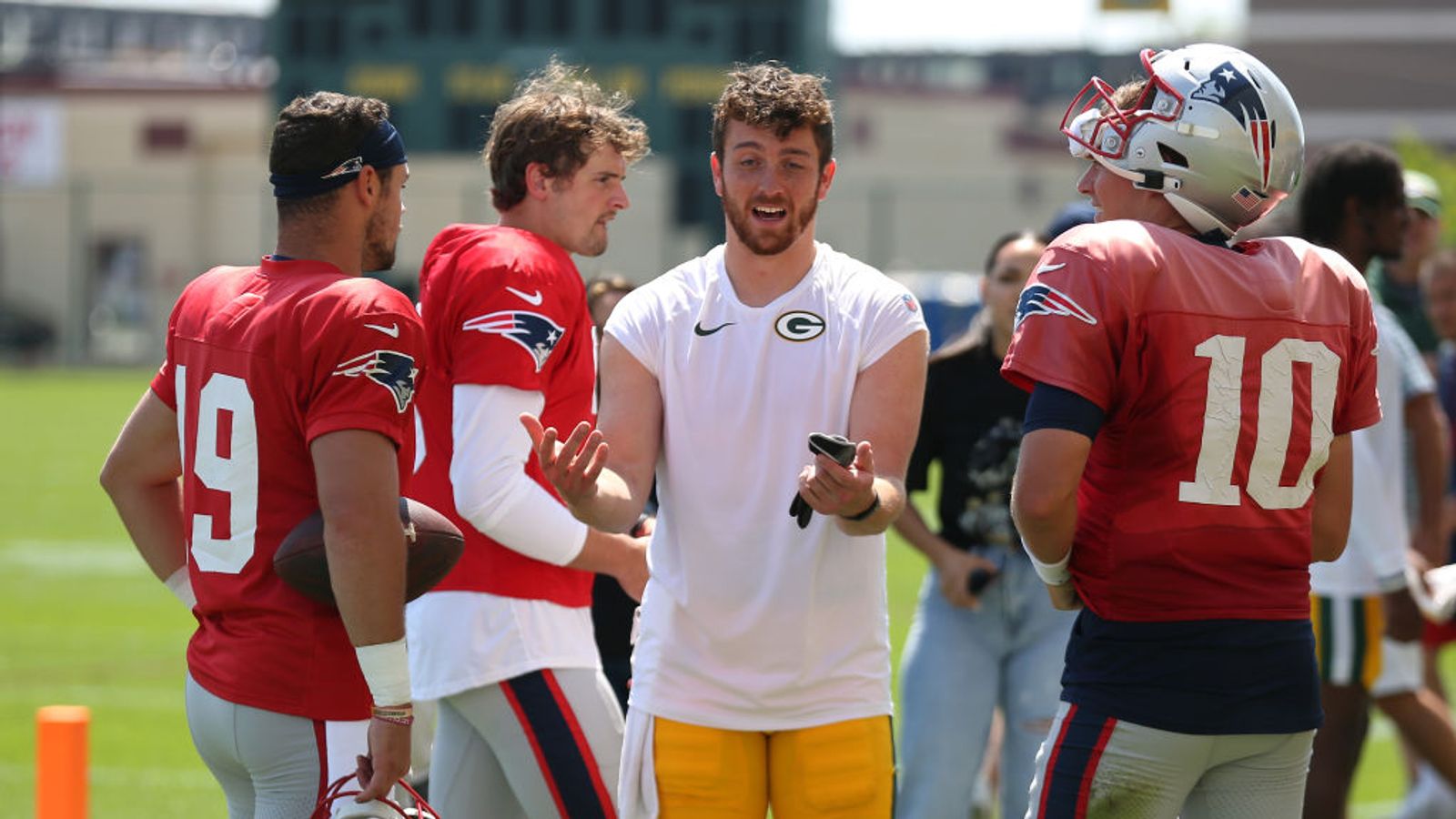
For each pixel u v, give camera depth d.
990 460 19.50
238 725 13.04
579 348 15.77
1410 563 19.44
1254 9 193.00
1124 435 12.06
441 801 16.23
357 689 13.14
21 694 34.94
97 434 96.56
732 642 13.83
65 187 179.00
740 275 14.04
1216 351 11.87
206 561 13.22
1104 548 12.15
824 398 13.83
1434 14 189.00
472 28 129.25
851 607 13.97
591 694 15.87
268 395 12.84
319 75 130.50
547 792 15.65
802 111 13.52
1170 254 11.98
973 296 111.38
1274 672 12.02
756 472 13.80
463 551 14.34
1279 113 12.34
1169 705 11.92
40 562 55.19
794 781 13.92
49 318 179.00
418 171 136.88
